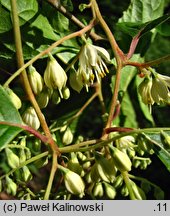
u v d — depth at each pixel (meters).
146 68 0.23
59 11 0.24
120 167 0.20
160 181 0.46
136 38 0.24
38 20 0.25
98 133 0.56
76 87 0.23
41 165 0.23
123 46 0.26
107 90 0.29
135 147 0.23
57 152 0.20
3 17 0.24
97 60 0.23
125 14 0.27
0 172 0.49
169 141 0.21
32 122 0.23
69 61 0.25
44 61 0.25
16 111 0.20
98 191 0.24
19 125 0.20
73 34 0.22
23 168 0.22
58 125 0.26
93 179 0.21
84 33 0.23
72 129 0.28
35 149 0.23
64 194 0.23
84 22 0.26
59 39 0.23
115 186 0.23
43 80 0.23
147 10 0.27
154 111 0.36
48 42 0.25
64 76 0.22
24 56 0.24
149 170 0.46
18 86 0.26
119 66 0.23
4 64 0.25
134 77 0.30
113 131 0.21
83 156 0.23
